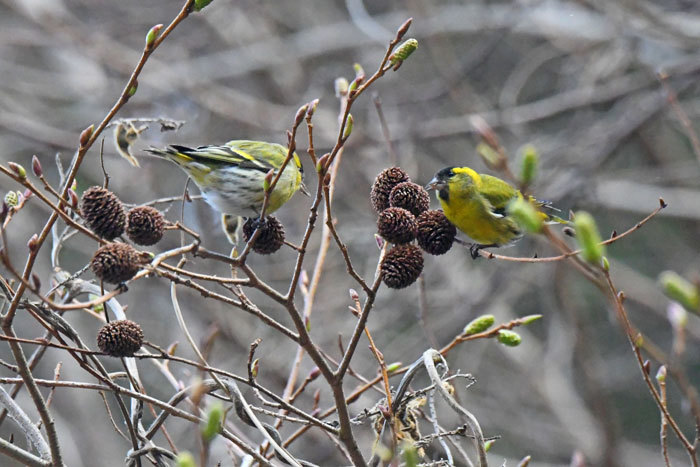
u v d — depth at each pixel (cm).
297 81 1878
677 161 1797
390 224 485
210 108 1598
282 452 498
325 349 1394
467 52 1988
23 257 1534
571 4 1658
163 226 471
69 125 1780
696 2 1641
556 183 1580
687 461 1520
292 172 718
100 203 464
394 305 1476
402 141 1573
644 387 1622
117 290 436
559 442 1505
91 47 1695
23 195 515
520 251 1534
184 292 1426
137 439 523
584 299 1642
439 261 1562
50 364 1478
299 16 1991
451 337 1463
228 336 1354
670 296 367
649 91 1571
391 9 1978
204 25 1923
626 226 1755
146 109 1703
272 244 528
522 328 1598
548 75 1936
